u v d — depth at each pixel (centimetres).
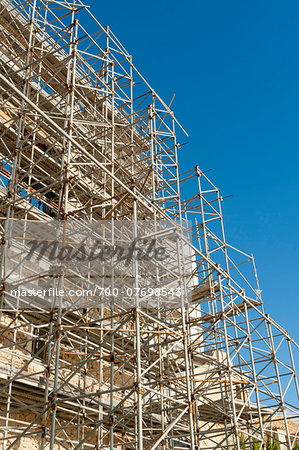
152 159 2395
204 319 2334
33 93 2327
